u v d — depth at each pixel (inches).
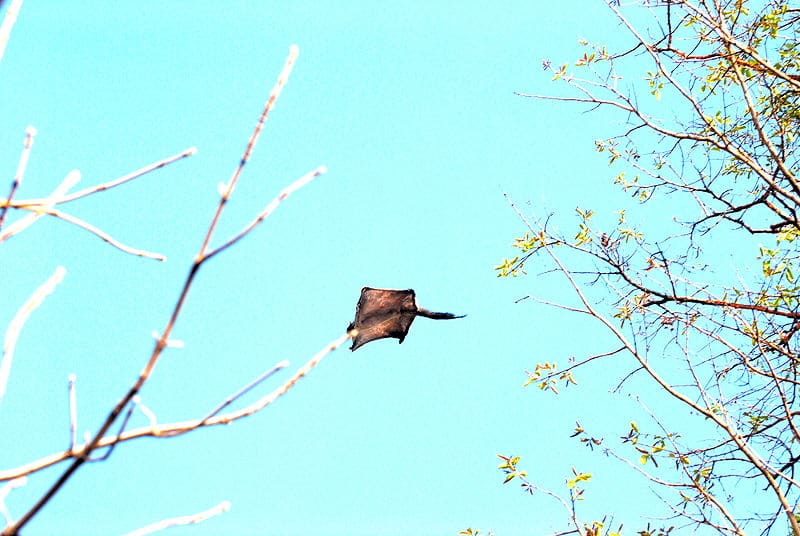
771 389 555.8
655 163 633.6
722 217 618.8
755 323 561.9
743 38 583.2
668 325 578.6
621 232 626.2
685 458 528.1
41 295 203.0
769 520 508.4
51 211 212.4
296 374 201.0
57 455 182.4
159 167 226.1
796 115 610.9
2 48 211.8
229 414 194.5
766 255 612.4
